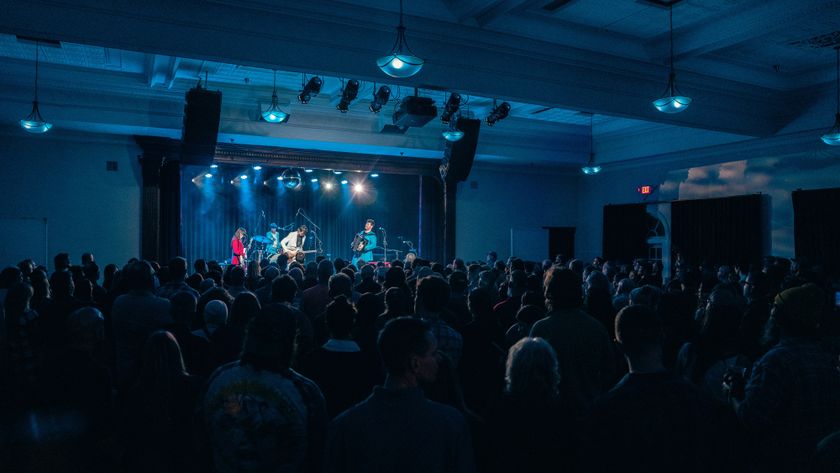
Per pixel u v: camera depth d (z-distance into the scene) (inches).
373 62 247.6
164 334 102.0
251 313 123.6
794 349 86.7
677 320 143.9
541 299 156.6
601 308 149.9
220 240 559.5
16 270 210.1
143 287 152.3
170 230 440.1
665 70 311.0
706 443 66.3
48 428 103.3
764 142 406.9
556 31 272.4
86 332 109.3
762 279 176.6
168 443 98.3
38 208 396.5
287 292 148.3
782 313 88.1
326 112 420.2
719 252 436.5
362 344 128.9
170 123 381.7
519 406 84.0
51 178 399.9
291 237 537.6
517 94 282.7
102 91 360.8
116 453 112.3
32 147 395.9
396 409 65.3
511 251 551.2
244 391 73.3
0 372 158.9
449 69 264.5
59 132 397.7
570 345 111.1
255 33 223.1
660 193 489.7
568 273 117.1
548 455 82.4
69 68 340.5
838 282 363.6
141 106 374.3
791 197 394.9
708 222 445.7
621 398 67.9
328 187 605.0
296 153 452.1
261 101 388.8
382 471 63.4
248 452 72.4
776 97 361.4
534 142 497.7
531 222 561.3
